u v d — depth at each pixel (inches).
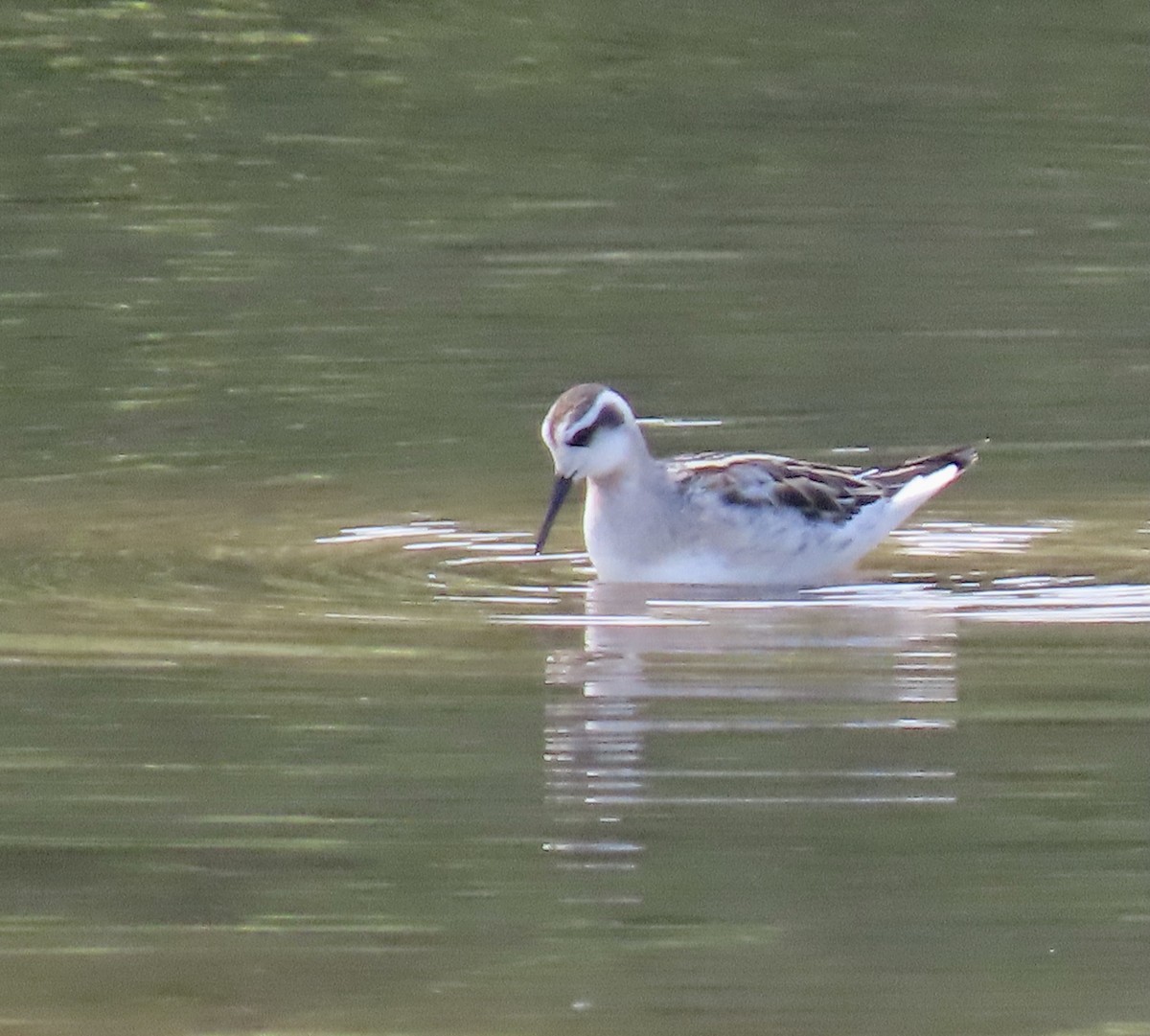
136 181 1114.7
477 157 1158.3
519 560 674.2
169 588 635.5
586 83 1258.0
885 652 585.9
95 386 847.1
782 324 927.7
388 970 439.8
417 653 583.5
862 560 673.6
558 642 593.0
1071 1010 426.0
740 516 648.4
